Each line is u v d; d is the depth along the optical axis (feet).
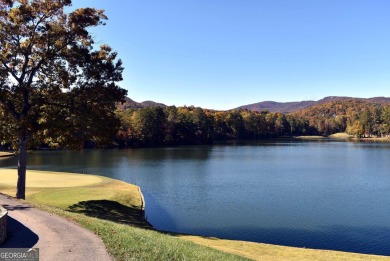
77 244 39.73
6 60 82.28
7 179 136.67
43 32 84.64
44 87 87.04
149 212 104.68
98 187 125.39
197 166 223.10
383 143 522.06
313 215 102.12
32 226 48.06
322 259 57.88
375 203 116.98
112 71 90.74
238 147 431.84
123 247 39.19
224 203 116.88
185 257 37.81
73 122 85.35
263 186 148.97
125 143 433.48
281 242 79.71
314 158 281.13
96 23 89.92
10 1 82.74
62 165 233.14
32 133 86.28
